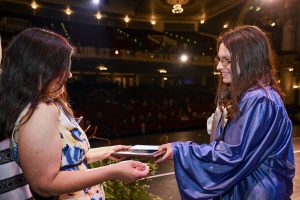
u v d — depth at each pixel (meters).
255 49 1.29
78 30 22.27
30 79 1.03
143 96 21.14
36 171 0.99
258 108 1.23
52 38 1.08
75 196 1.23
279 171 1.28
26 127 0.99
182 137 12.18
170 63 24.05
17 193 1.10
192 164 1.30
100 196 1.37
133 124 14.92
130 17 23.34
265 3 10.77
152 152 1.43
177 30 24.31
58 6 20.23
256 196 1.24
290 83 19.41
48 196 1.08
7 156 1.08
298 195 4.43
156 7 21.72
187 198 1.31
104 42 23.98
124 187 2.83
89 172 1.08
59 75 1.08
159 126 14.99
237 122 1.27
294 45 19.31
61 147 1.06
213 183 1.27
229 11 19.58
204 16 22.28
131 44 25.20
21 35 1.08
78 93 19.11
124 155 1.46
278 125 1.25
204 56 24.98
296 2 10.03
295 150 7.80
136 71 23.22
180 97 21.44
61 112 1.17
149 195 3.41
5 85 1.05
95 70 22.12
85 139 1.27
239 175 1.24
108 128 13.96
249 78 1.29
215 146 1.31
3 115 1.04
